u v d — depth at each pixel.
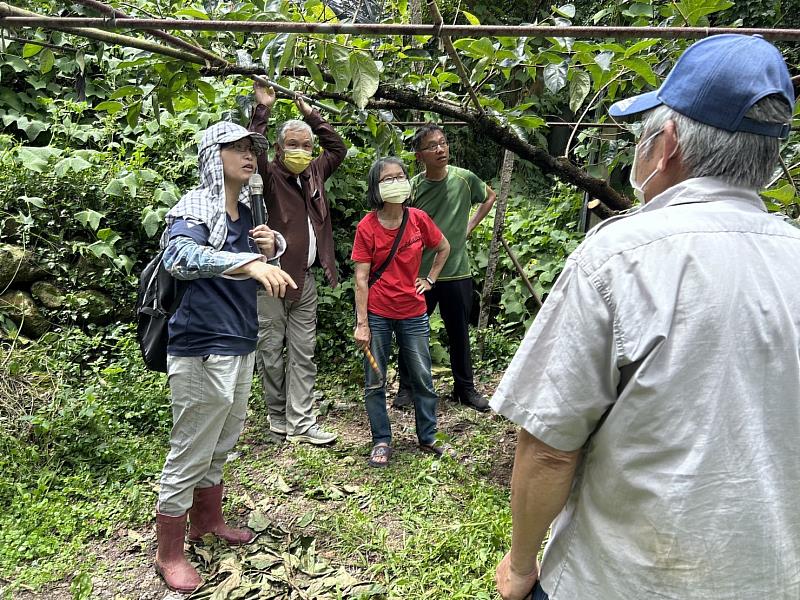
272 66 2.48
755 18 5.50
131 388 3.98
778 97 1.00
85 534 2.83
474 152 8.56
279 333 3.79
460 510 3.12
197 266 2.16
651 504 1.00
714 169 1.05
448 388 4.77
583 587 1.13
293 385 3.87
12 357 4.01
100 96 5.91
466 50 2.47
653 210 1.10
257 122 3.43
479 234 6.09
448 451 3.66
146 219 4.80
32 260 4.55
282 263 3.70
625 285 1.01
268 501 3.18
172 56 2.60
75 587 2.48
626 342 1.00
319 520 3.01
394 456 3.70
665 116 1.09
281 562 2.68
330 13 2.68
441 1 7.68
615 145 3.10
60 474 3.27
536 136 3.25
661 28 1.83
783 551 0.97
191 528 2.78
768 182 1.09
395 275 3.55
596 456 1.10
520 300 5.69
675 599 1.00
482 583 2.49
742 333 0.96
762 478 0.96
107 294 4.79
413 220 3.62
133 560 2.70
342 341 5.15
